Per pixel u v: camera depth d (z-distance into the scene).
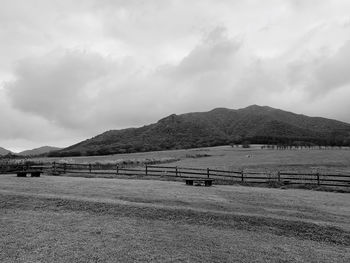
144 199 19.38
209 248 11.62
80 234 12.36
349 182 32.56
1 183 24.72
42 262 9.57
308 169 51.78
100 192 21.75
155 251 10.94
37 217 14.62
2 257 9.84
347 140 198.00
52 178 31.77
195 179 32.31
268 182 33.53
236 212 17.06
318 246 12.88
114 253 10.52
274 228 14.63
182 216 15.59
